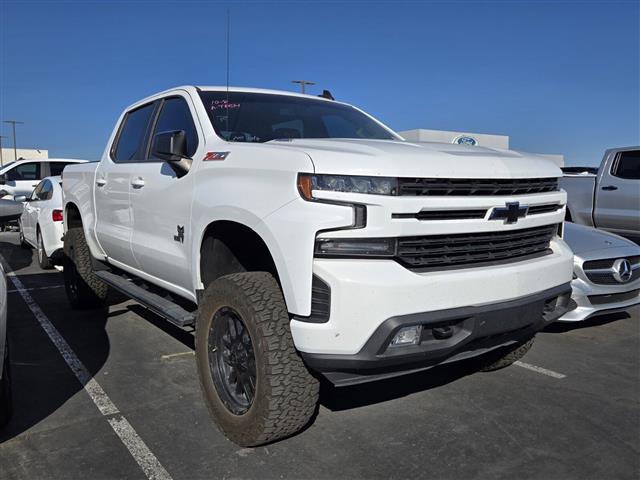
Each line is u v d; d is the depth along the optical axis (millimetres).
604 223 9320
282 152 2875
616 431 3383
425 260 2779
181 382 4082
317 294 2641
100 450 3102
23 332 5320
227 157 3277
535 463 3004
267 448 3131
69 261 6035
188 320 3617
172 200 3760
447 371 4355
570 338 5336
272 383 2818
